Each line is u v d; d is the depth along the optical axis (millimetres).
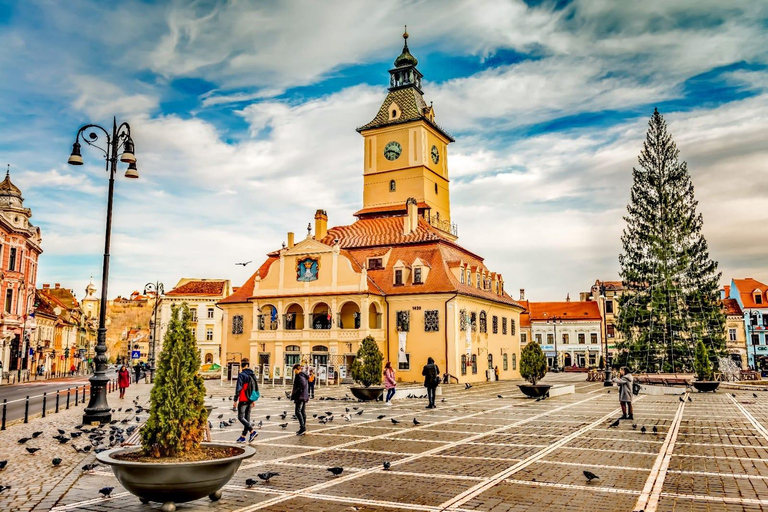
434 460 14422
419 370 56375
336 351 56312
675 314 60219
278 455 15266
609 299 105188
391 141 76438
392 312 58344
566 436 18672
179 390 10227
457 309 56344
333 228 70438
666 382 44844
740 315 94812
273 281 61000
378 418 24078
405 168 75062
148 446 10078
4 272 67812
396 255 61750
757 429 20500
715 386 42562
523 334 108250
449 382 54906
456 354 55406
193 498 9547
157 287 61031
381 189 76188
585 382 58844
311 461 14375
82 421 22453
